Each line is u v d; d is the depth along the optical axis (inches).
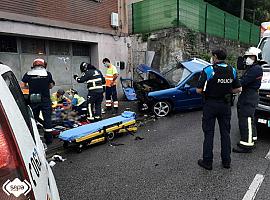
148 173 184.5
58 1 365.4
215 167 191.2
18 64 344.5
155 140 259.0
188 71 387.5
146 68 411.8
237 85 184.2
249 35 891.4
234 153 218.4
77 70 428.5
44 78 239.6
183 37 548.7
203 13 633.0
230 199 148.0
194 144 242.7
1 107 58.3
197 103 384.8
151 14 595.8
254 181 168.6
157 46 560.7
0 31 300.7
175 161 204.1
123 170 191.0
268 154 215.8
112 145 248.1
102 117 343.3
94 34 426.0
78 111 319.9
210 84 179.0
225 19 733.3
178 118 353.4
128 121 278.4
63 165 204.7
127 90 470.3
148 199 150.4
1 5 301.4
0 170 54.0
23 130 66.3
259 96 241.6
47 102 245.4
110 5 454.6
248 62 213.5
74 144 234.1
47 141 250.1
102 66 444.5
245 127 216.7
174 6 552.4
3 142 55.4
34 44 363.3
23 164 56.1
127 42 494.9
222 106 181.2
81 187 167.3
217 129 289.3
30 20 330.3
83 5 404.5
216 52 180.9
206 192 156.2
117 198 152.7
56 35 364.8
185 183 167.9
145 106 373.7
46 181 72.3
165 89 375.6
